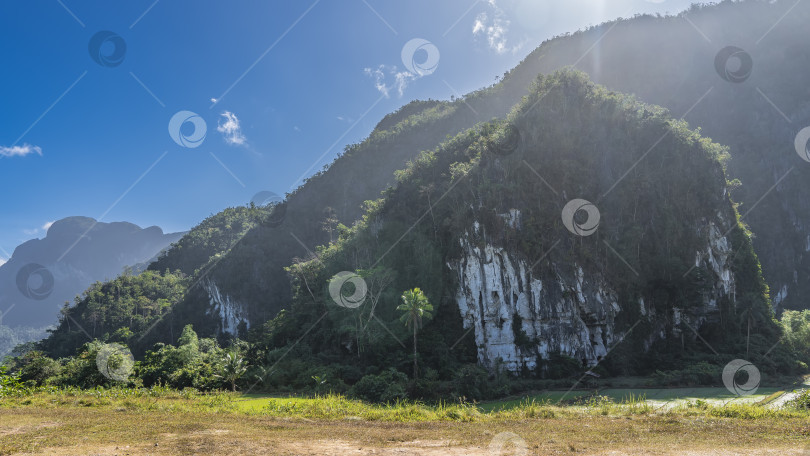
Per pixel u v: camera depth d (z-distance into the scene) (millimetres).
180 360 49906
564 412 17188
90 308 122125
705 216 71562
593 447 10469
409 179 82188
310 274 78938
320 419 16375
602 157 73375
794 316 77812
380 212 77688
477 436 12133
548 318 60656
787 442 10664
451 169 74875
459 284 64875
